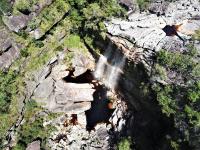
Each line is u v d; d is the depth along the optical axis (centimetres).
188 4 4684
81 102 5581
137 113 5350
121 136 5216
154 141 4934
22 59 5150
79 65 5678
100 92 5759
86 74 5775
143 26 4747
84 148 5238
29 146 5072
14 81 5128
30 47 5178
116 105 5628
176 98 4497
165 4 4709
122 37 4856
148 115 5181
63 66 5562
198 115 4269
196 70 4328
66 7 5378
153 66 4641
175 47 4491
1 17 5131
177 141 4484
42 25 5253
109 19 4978
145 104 5162
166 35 4644
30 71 5206
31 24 5178
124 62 5131
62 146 5231
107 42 5159
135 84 5166
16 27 5088
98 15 5131
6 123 5075
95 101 5734
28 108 5294
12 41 5122
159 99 4628
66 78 5656
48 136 5288
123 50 4984
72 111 5522
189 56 4397
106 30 5006
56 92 5447
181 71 4419
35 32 5200
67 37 5525
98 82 5769
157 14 4744
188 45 4462
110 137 5303
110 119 5525
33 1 5250
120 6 4950
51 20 5319
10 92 5103
